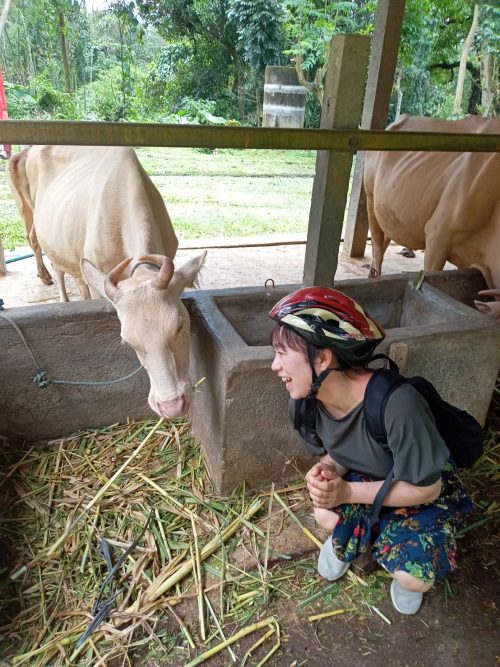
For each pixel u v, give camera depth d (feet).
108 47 47.34
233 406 7.25
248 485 7.97
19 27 40.52
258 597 6.53
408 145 7.75
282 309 5.24
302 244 20.68
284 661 5.89
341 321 5.08
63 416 8.83
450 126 13.67
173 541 7.14
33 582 6.60
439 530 5.75
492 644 6.15
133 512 7.52
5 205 25.13
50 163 12.66
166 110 44.39
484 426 9.39
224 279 16.84
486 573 6.99
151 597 6.43
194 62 45.80
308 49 40.86
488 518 7.69
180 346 6.86
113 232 9.41
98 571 6.75
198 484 8.05
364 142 7.60
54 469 8.26
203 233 21.53
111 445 8.77
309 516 7.64
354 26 38.14
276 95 42.24
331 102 7.53
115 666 5.80
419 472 5.08
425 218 13.32
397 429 5.04
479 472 8.50
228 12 42.57
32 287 16.30
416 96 39.24
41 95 38.75
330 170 7.79
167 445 8.79
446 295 9.27
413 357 7.94
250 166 37.68
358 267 19.04
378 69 16.29
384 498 5.44
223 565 6.87
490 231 11.30
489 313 8.98
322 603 6.52
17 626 6.10
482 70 35.60
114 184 9.51
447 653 6.03
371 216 16.66
